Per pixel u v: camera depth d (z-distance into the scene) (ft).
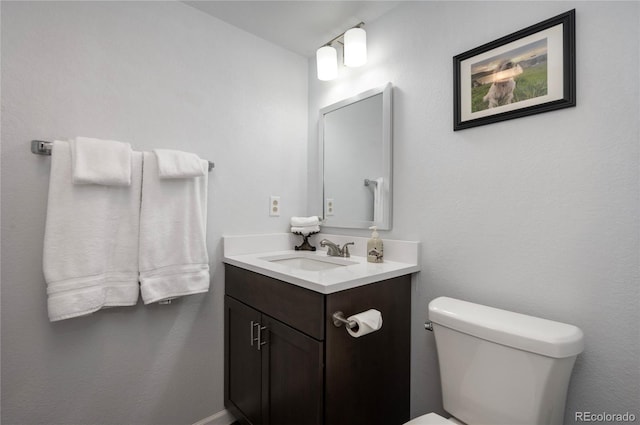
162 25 4.62
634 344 2.88
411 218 4.66
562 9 3.29
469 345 3.25
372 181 5.14
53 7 3.76
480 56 3.87
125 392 4.31
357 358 3.76
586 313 3.13
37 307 3.68
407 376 4.54
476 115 3.90
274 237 5.88
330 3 4.82
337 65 5.82
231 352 5.07
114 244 3.92
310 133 6.43
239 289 4.86
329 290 3.36
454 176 4.16
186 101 4.85
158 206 4.17
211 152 5.12
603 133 3.03
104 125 4.11
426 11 4.50
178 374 4.79
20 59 3.57
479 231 3.92
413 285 4.58
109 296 3.87
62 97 3.82
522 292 3.56
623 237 2.93
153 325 4.54
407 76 4.73
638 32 2.85
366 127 5.25
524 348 2.83
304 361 3.62
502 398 2.98
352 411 3.71
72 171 3.56
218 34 5.22
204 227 4.72
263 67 5.80
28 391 3.65
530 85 3.46
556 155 3.32
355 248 5.37
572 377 3.21
